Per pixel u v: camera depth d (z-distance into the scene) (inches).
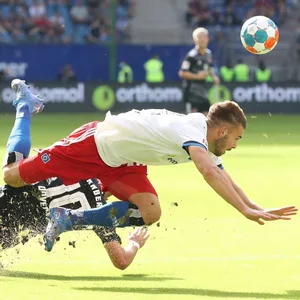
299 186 1418.6
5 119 3125.0
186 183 1462.8
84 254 863.7
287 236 957.8
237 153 2005.4
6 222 778.8
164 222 1060.5
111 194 796.0
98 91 3410.4
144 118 722.2
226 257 843.4
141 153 724.7
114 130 732.7
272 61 3666.3
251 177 1541.6
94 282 727.7
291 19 3870.6
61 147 755.4
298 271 773.3
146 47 3531.0
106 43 3629.4
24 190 773.9
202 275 757.9
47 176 761.0
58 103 3410.4
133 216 740.7
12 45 3489.2
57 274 764.6
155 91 3398.1
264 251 872.3
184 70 2237.9
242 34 954.1
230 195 661.3
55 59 3511.3
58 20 3784.5
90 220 723.4
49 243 716.7
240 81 3400.6
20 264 810.8
